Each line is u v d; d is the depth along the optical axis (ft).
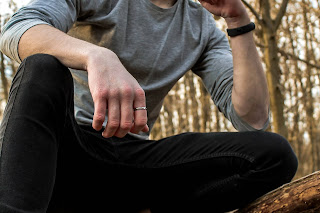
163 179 3.55
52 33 2.87
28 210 2.18
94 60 2.60
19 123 2.40
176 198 3.67
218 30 4.61
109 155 3.38
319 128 27.81
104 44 3.87
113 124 2.47
